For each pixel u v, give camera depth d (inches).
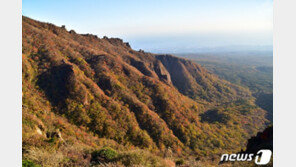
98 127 1920.5
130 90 3105.3
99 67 3176.7
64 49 3218.5
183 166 363.9
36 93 2011.6
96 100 2262.6
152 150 1966.0
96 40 5324.8
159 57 7495.1
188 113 3280.0
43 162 233.0
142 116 2423.7
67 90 2162.9
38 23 4057.6
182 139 2578.7
